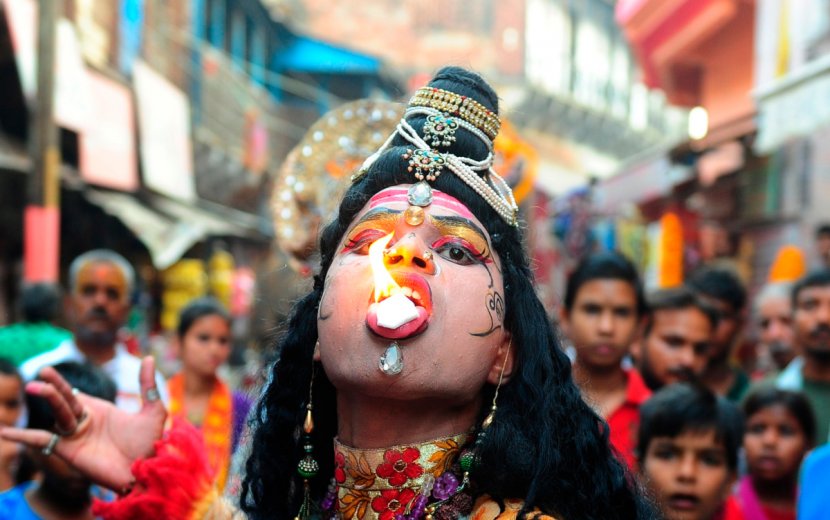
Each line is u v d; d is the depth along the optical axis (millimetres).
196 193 14500
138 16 11930
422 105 1712
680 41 12125
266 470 1843
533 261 1860
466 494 1609
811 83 7344
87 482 2822
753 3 10680
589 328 3617
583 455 1692
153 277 12828
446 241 1571
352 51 20422
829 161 8641
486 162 1688
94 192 10094
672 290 4023
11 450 3342
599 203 15328
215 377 4477
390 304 1468
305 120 20047
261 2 18516
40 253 7918
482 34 27250
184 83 14234
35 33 8680
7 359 3623
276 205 3070
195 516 1745
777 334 4980
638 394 3605
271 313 2174
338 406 1661
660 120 32781
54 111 8070
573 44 29031
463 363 1517
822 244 6469
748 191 10125
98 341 4500
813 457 3012
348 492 1614
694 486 3096
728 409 3162
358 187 1696
